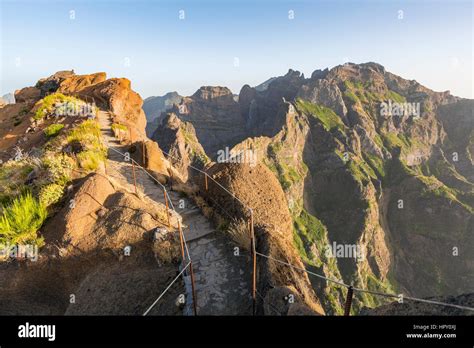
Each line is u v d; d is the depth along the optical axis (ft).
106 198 33.65
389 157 619.67
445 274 458.50
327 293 336.70
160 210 35.35
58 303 26.53
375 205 504.02
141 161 52.42
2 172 45.09
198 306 23.80
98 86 135.85
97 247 28.63
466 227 460.96
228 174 36.70
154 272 27.50
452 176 639.35
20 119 115.75
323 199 550.36
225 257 29.35
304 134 593.83
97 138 58.95
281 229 32.53
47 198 32.71
